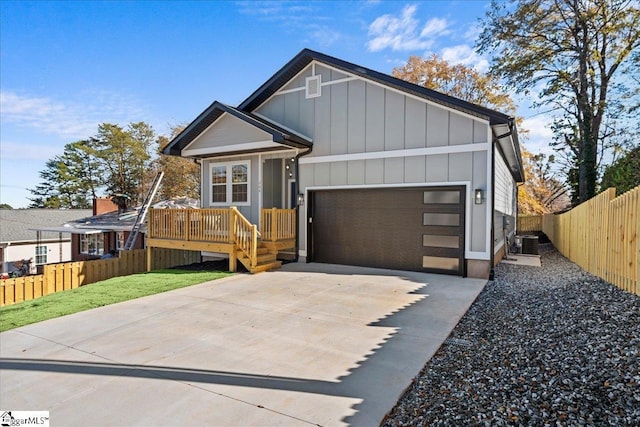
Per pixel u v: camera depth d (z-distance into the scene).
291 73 10.27
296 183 10.27
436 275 8.27
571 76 17.12
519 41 17.16
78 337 4.57
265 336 4.47
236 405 2.90
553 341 3.74
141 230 15.01
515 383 2.98
